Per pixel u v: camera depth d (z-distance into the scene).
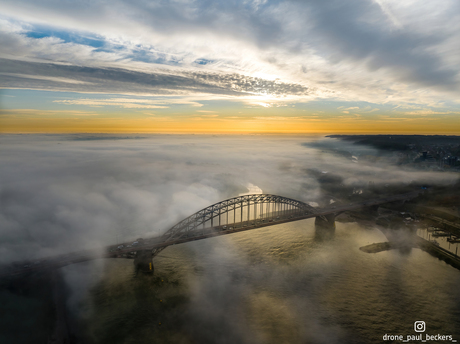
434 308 88.69
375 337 76.50
